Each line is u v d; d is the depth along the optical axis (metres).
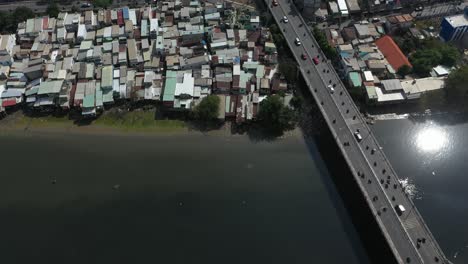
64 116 145.00
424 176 124.81
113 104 146.75
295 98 141.62
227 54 156.25
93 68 153.00
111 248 112.00
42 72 151.38
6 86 149.75
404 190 114.94
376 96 139.50
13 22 171.50
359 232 114.31
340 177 126.19
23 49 161.00
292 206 120.19
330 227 115.62
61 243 113.38
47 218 118.88
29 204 122.44
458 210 116.75
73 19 168.50
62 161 133.12
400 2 176.38
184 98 143.62
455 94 139.88
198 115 139.50
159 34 163.25
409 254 100.69
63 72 150.50
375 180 115.12
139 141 137.75
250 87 146.62
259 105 141.62
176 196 122.88
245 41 160.62
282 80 148.50
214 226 116.00
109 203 121.69
